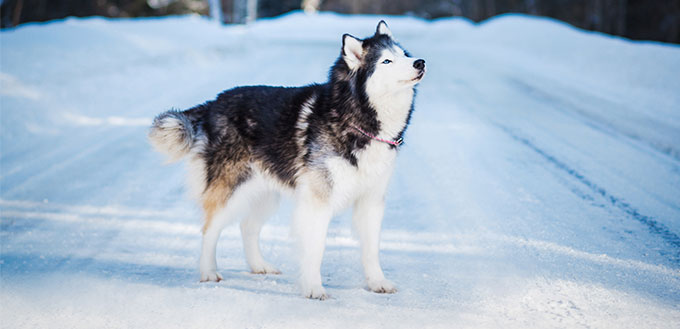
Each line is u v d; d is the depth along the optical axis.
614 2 32.53
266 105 3.97
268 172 3.96
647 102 10.28
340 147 3.64
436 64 17.25
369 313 3.21
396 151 3.77
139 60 14.52
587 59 15.37
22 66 11.46
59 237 4.68
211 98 10.95
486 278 3.74
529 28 21.95
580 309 3.18
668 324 2.96
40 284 3.69
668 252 4.10
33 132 8.30
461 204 5.44
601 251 4.16
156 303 3.37
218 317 3.16
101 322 3.11
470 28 28.56
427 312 3.21
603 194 5.61
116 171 6.68
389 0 56.78
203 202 4.06
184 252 4.43
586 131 8.48
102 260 4.19
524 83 13.17
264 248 4.62
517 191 5.79
